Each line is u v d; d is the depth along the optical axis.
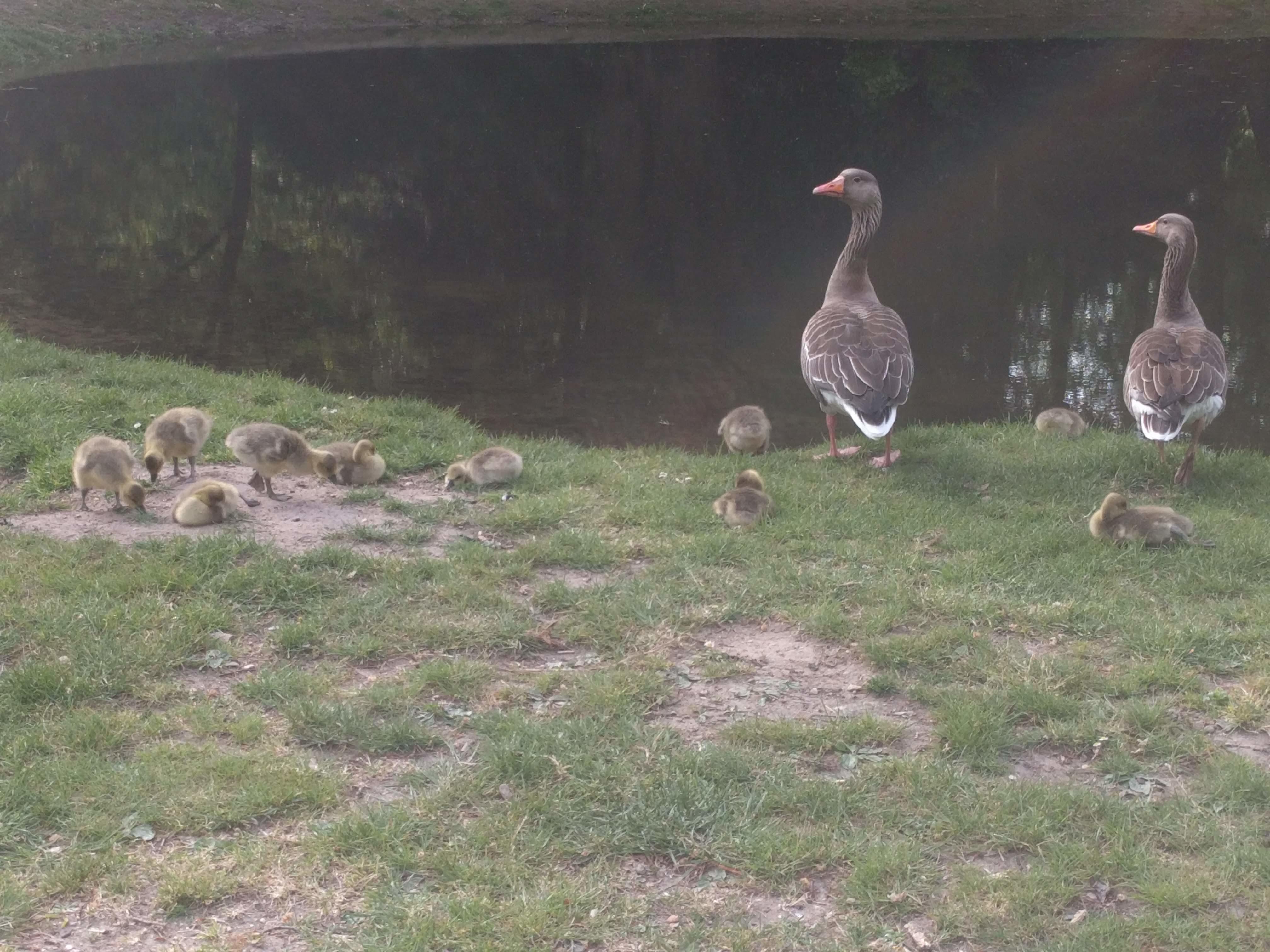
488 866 5.06
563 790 5.54
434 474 10.05
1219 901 4.94
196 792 5.43
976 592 7.72
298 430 10.90
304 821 5.32
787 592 7.70
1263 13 49.09
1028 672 6.65
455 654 6.90
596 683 6.49
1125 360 18.58
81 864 4.95
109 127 33.25
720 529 8.84
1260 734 6.13
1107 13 49.97
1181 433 15.10
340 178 30.33
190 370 12.87
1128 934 4.76
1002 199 29.62
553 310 20.92
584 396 16.25
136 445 10.20
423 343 18.73
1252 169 31.88
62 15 42.53
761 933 4.77
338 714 6.05
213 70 39.69
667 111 37.31
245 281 22.28
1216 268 23.77
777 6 50.50
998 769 5.85
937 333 20.02
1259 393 16.97
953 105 38.22
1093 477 10.35
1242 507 9.70
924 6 50.38
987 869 5.16
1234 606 7.57
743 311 20.91
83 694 6.23
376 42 45.09
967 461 10.73
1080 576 8.04
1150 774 5.80
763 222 27.77
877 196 11.33
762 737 6.03
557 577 8.01
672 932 4.79
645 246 25.64
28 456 9.69
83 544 7.96
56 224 25.44
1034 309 21.31
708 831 5.31
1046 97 38.91
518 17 49.81
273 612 7.26
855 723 6.12
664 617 7.32
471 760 5.81
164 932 4.69
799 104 38.34
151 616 6.95
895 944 4.73
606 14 50.03
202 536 8.16
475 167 31.80
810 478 10.23
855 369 10.20
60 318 19.16
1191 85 39.41
